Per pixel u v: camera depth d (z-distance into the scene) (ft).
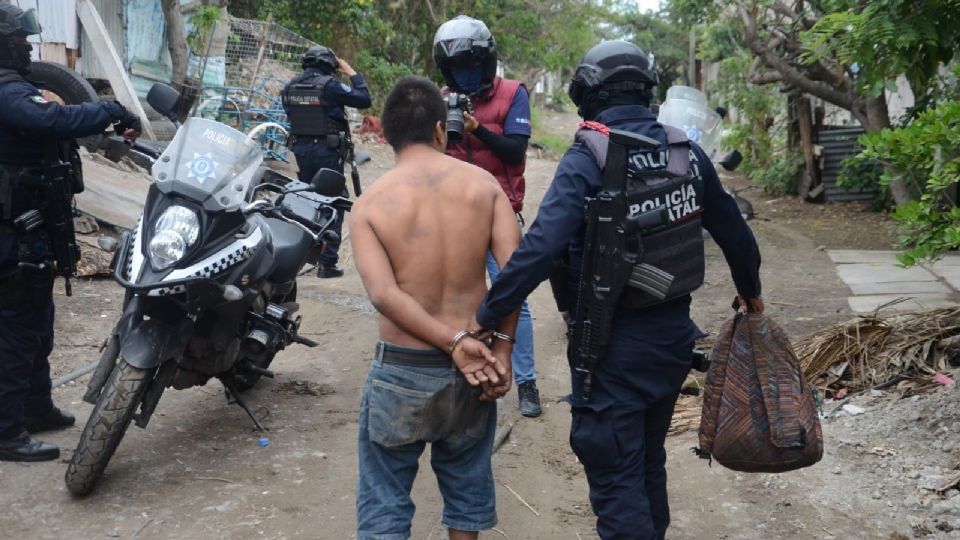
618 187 9.02
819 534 11.37
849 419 14.52
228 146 13.05
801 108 46.06
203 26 44.57
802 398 9.55
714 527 11.68
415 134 9.48
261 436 14.71
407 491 9.53
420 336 8.93
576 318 9.32
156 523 11.69
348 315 22.03
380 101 62.69
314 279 25.96
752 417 9.47
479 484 9.66
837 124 53.78
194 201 12.60
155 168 12.81
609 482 9.32
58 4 37.86
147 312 12.59
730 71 57.00
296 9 55.77
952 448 13.06
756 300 10.36
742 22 46.68
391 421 9.10
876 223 38.86
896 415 14.30
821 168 46.14
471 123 14.21
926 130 14.85
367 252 9.03
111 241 13.41
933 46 17.43
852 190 45.29
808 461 9.47
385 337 9.26
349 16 56.85
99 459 11.92
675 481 13.07
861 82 20.44
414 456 9.50
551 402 16.57
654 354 9.25
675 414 15.49
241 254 13.04
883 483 12.48
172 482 12.89
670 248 9.22
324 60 24.80
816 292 24.84
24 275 12.75
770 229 37.99
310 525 11.76
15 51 12.71
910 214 15.46
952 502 11.75
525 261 8.79
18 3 36.45
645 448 10.02
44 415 14.34
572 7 85.66
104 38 35.22
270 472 13.34
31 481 12.68
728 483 12.89
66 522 11.65
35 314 13.15
